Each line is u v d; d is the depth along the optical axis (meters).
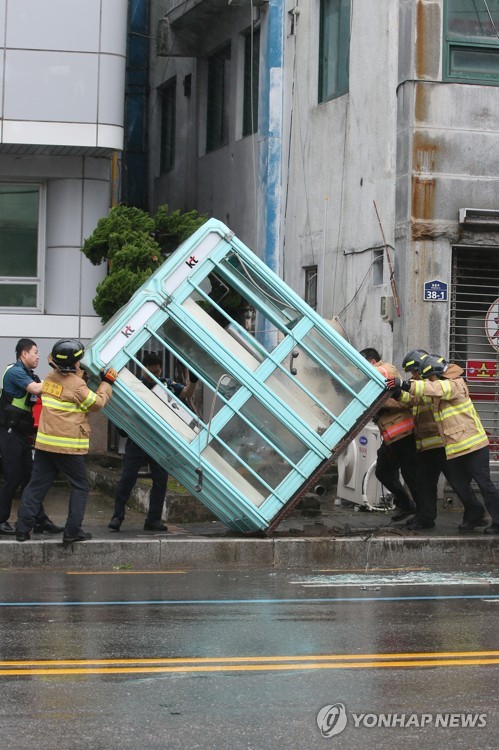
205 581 14.93
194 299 16.66
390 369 16.77
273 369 16.42
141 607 12.86
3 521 17.05
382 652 10.45
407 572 15.91
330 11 24.97
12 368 16.97
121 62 23.64
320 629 11.52
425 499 17.77
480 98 21.08
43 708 8.61
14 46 23.09
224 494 16.36
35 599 13.41
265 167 26.86
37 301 24.75
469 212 20.86
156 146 35.62
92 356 15.96
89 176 24.50
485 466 17.20
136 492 20.27
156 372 17.27
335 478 22.36
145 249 21.95
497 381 21.52
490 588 14.34
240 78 28.95
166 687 9.21
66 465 15.98
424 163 20.88
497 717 8.42
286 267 26.80
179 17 29.78
